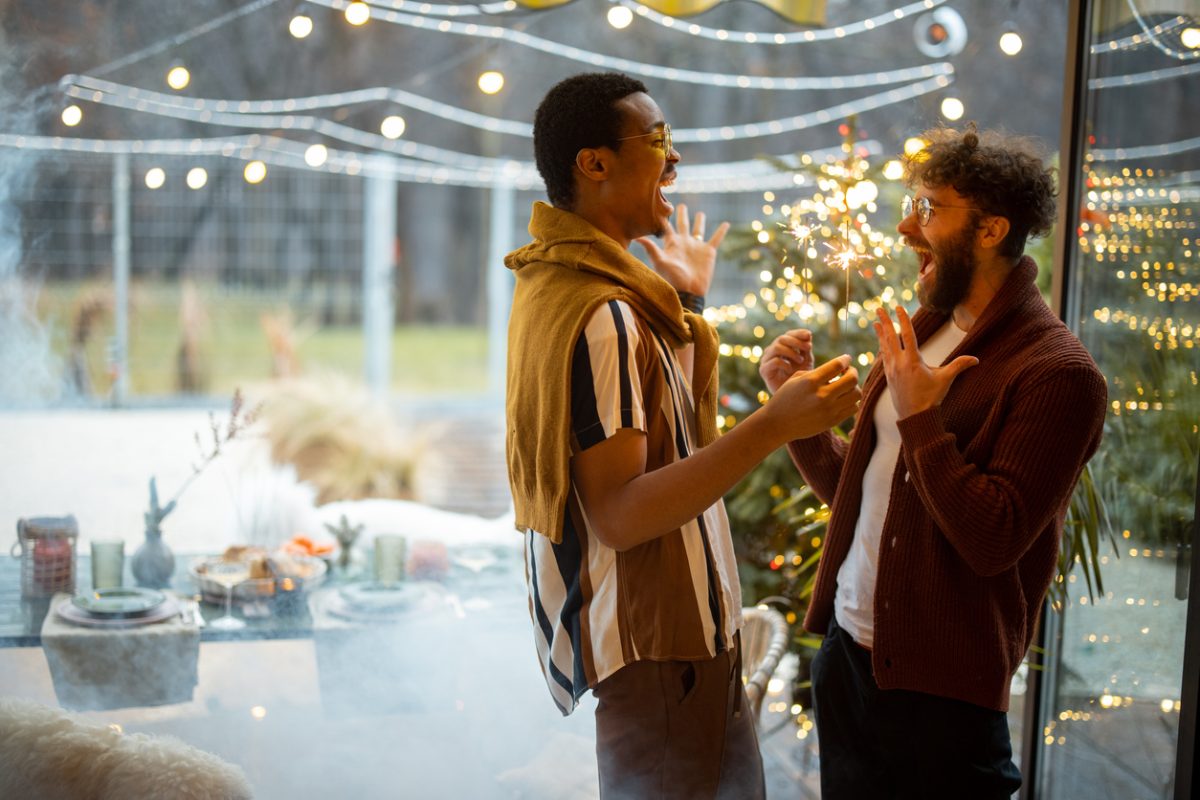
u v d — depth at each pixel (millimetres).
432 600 2971
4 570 3182
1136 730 2215
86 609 2697
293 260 8586
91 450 5777
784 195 7551
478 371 10070
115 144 5883
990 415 1668
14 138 5180
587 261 1563
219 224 8102
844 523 1910
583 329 1506
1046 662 2492
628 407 1494
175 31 4754
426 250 10281
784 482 3207
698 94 7590
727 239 3268
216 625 2729
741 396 3264
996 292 1747
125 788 1679
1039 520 1589
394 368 9938
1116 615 2285
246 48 5809
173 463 5559
